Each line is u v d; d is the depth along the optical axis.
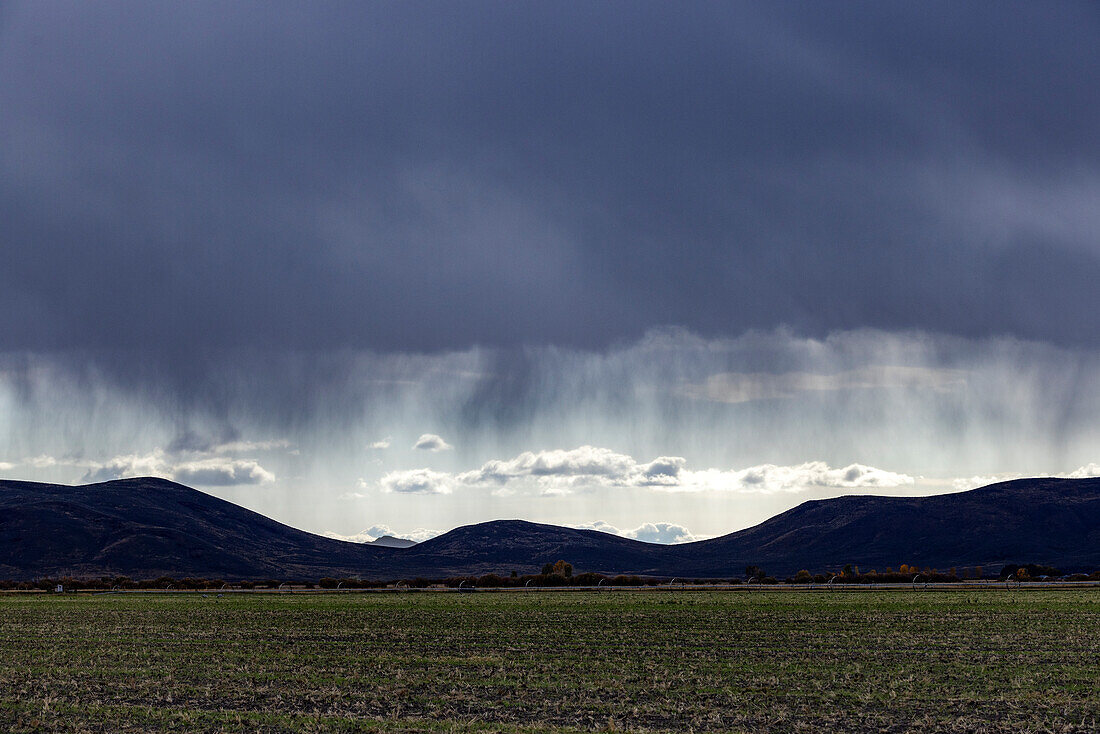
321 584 174.62
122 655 52.41
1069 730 30.92
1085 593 111.31
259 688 40.06
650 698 36.81
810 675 41.97
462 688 39.38
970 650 50.66
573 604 98.94
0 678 43.38
